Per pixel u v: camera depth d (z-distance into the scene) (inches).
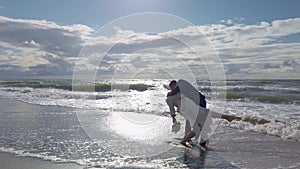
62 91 773.3
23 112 418.6
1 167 181.3
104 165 182.4
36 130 288.4
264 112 377.7
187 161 190.1
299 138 245.8
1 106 495.5
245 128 286.4
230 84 813.9
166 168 177.2
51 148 221.6
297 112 377.7
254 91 661.3
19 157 200.1
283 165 182.4
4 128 300.2
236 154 205.5
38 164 185.3
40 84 1019.3
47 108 462.0
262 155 203.2
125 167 178.4
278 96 535.5
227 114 352.2
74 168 177.6
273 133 265.6
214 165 182.5
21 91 833.5
